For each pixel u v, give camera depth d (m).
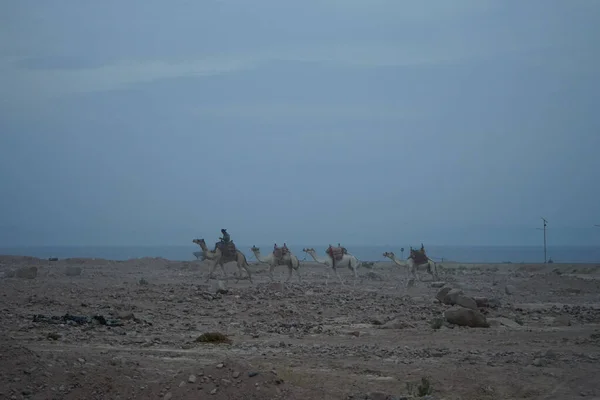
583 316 53.53
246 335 40.78
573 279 93.25
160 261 129.75
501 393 27.84
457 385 28.45
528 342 39.44
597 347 37.81
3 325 40.78
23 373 25.55
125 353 32.47
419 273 114.94
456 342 39.31
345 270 122.19
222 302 56.81
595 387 28.52
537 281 92.06
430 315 51.47
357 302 59.22
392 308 55.25
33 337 36.72
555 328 46.31
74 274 92.06
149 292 62.62
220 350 34.53
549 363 32.34
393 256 92.12
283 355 33.47
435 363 32.28
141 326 43.12
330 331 42.78
